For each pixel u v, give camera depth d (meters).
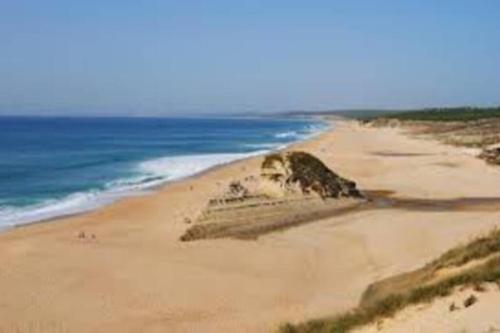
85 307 21.52
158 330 19.59
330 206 35.78
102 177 58.75
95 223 35.44
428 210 37.41
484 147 77.06
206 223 31.50
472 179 50.09
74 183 54.31
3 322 20.20
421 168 57.91
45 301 22.08
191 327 19.75
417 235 30.22
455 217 34.59
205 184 50.56
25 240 30.91
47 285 23.77
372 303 17.09
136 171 63.56
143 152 92.06
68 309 21.34
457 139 98.38
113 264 26.48
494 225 29.83
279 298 22.25
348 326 15.20
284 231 31.83
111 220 36.25
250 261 26.86
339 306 20.48
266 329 19.30
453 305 14.13
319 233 31.41
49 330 19.64
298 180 35.84
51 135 144.62
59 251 28.62
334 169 57.31
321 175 37.38
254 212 32.69
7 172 62.12
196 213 35.16
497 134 99.06
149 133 162.50
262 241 30.08
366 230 31.78
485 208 37.97
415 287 17.22
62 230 33.50
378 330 14.17
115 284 23.89
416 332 13.24
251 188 35.72
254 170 59.75
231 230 31.34
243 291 23.05
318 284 23.78
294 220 33.31
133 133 161.75
